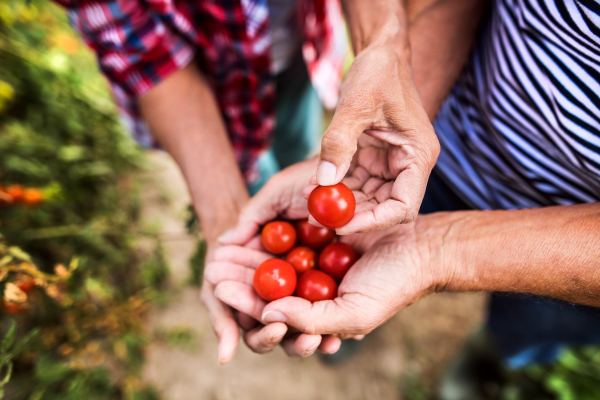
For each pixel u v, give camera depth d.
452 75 0.35
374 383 0.59
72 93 0.63
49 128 0.61
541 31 0.27
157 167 0.74
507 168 0.34
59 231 0.51
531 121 0.30
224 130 0.42
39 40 0.61
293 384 0.58
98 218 0.57
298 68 0.53
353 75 0.28
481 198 0.39
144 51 0.37
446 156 0.40
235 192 0.40
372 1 0.32
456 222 0.31
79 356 0.51
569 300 0.28
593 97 0.26
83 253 0.56
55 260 0.55
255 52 0.41
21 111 0.62
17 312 0.40
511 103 0.31
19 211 0.50
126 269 0.62
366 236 0.36
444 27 0.34
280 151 0.67
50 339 0.50
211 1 0.37
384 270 0.30
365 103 0.26
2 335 0.49
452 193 0.42
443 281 0.30
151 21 0.36
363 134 0.32
